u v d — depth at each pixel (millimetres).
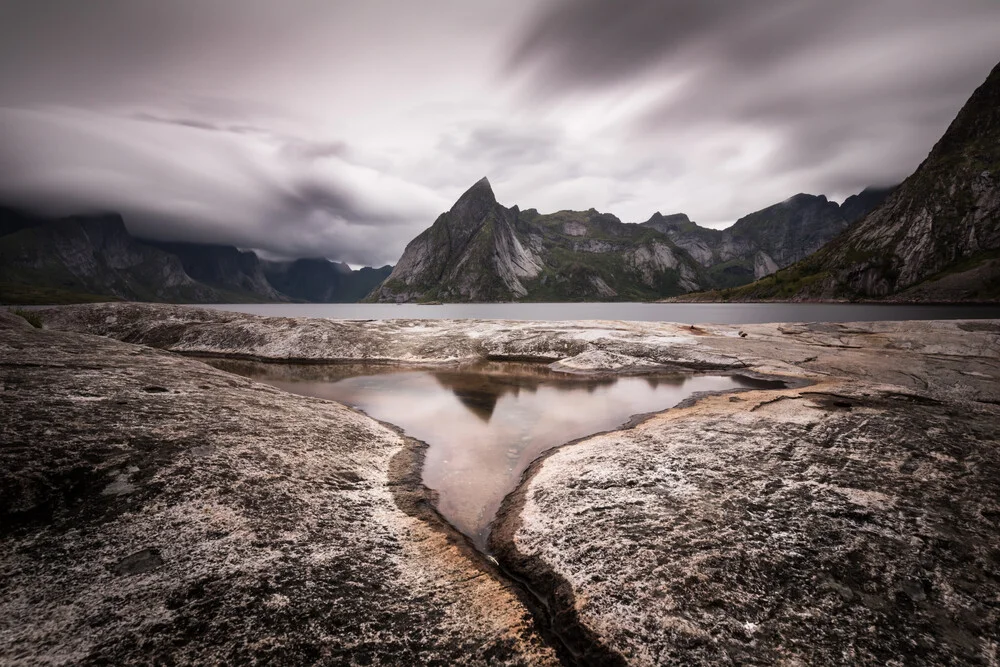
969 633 7379
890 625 7598
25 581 7551
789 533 10195
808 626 7652
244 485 11227
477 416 22984
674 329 51094
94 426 12359
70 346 22375
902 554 9328
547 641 7914
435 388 30328
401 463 16016
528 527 11492
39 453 10453
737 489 12344
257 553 8953
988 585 8383
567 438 19094
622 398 26453
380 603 8195
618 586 8992
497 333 49938
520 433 20047
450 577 9391
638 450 15797
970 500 11273
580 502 12352
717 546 9836
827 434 15891
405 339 48625
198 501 10219
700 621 7922
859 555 9344
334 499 11898
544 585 9438
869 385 24109
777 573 8922
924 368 29359
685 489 12539
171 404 15539
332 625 7445
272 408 18078
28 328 25578
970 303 199625
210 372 22469
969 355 32812
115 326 53938
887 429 15961
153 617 7105
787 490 12133
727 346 40062
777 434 16250
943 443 14641
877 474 12773
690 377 32312
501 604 8672
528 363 40906
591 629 8094
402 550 10180
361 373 36844
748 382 29625
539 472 14977
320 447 15148
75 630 6770
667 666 7168
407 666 6918
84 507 9438
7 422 11492
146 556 8438
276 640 6973
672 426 18328
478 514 12773
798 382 28297
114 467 10797
